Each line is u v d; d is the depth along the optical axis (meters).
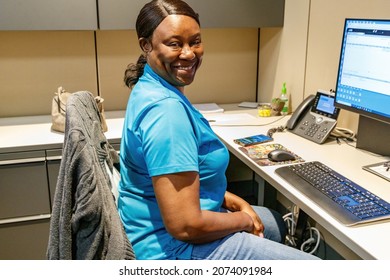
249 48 2.78
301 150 1.75
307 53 2.21
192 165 1.12
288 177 1.45
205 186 1.31
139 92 1.26
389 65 1.49
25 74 2.43
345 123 1.99
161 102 1.16
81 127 1.04
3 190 1.99
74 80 2.52
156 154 1.11
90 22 2.14
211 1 2.30
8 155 1.94
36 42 2.40
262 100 2.81
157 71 1.28
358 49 1.63
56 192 1.08
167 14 1.22
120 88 2.60
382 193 1.33
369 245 1.06
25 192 2.02
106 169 1.29
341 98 1.75
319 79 2.12
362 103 1.64
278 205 2.51
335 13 1.96
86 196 0.99
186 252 1.22
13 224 2.05
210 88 2.78
